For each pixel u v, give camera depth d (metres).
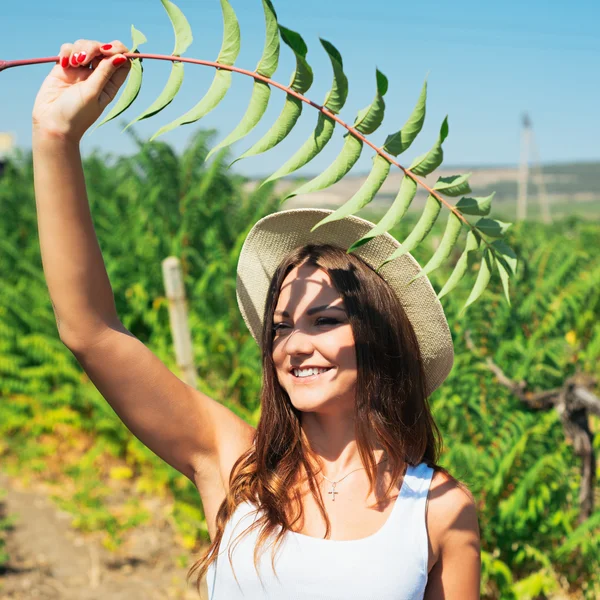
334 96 1.19
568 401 3.66
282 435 1.63
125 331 1.57
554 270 5.14
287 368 1.61
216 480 1.69
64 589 3.98
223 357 5.05
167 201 6.25
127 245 6.20
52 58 1.38
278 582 1.47
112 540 4.46
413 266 1.68
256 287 1.84
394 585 1.45
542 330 4.53
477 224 1.25
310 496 1.58
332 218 1.19
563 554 3.81
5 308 6.31
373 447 1.62
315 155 1.20
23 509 4.91
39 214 1.44
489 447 3.70
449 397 3.81
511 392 3.80
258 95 1.20
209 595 1.61
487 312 4.33
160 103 1.20
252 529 1.52
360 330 1.58
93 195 7.09
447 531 1.54
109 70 1.34
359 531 1.53
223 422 1.72
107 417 5.45
